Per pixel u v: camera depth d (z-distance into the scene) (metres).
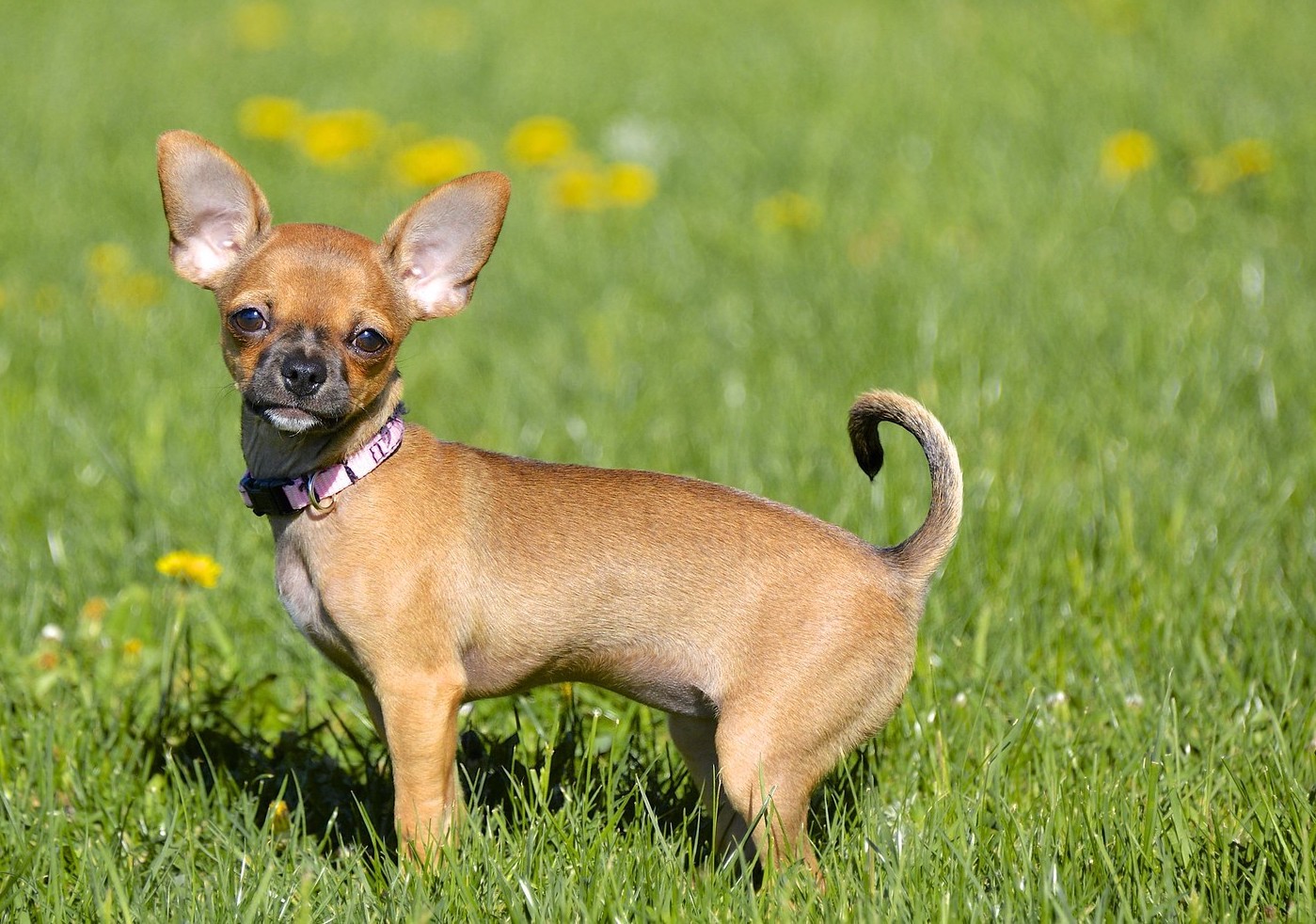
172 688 7.89
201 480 9.91
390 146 18.30
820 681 6.34
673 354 12.48
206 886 6.16
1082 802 6.37
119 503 9.76
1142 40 20.94
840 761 6.73
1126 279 13.08
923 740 7.25
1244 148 15.12
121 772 7.22
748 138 18.56
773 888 5.96
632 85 21.53
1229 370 10.97
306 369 6.14
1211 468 9.61
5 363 12.01
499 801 7.12
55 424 10.82
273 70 22.69
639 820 6.57
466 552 6.49
